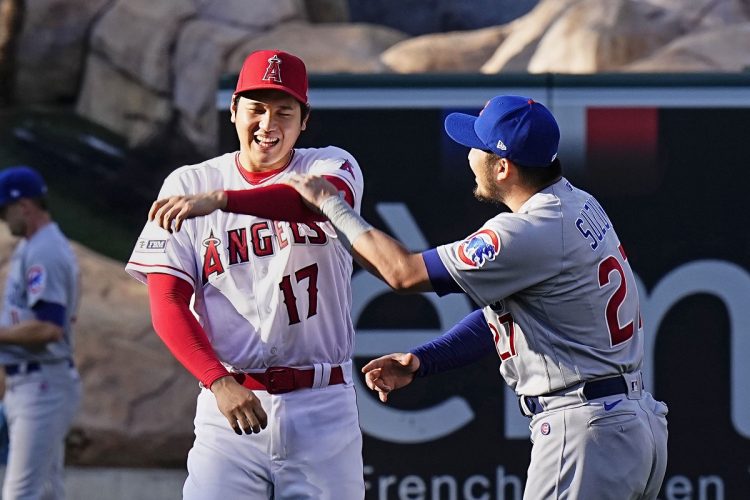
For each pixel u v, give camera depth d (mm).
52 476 24984
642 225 23625
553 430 15008
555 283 14727
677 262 23625
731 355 23656
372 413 23812
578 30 37188
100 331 34188
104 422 32438
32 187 24250
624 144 23562
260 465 15602
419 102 23469
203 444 15727
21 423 24266
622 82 23469
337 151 15984
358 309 23766
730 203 23547
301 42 55094
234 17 57750
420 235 23516
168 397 33094
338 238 14867
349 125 23484
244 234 15430
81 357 33469
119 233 52031
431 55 46344
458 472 23781
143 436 32469
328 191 14891
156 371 33469
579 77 23469
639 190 23594
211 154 55969
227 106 23453
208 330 15695
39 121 59188
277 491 15695
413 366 16438
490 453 23797
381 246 14641
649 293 23703
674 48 32250
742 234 23547
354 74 23406
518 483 23750
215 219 15461
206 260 15500
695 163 23547
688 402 23734
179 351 15023
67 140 57750
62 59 60562
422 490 23812
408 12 74875
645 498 15648
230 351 15578
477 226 23531
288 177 15562
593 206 15336
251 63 15250
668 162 23562
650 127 23562
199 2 58594
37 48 60562
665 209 23594
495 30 47469
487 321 15773
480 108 23453
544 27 42469
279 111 15266
